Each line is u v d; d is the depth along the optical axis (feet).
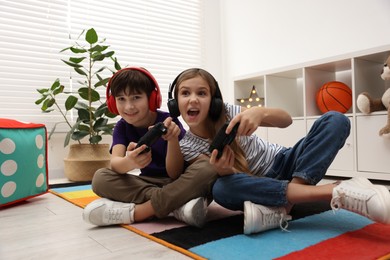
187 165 3.51
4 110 7.22
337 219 2.94
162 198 3.03
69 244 2.59
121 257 2.25
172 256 2.24
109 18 8.73
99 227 3.09
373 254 2.09
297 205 3.53
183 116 3.01
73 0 8.15
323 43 7.54
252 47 9.47
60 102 7.80
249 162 3.25
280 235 2.55
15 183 4.17
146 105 3.60
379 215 2.22
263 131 7.22
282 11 8.49
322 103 6.40
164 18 9.72
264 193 2.68
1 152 4.01
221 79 10.69
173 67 9.84
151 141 2.97
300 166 2.73
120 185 3.27
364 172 5.56
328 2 7.41
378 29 6.57
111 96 3.67
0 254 2.40
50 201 4.52
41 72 7.63
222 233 2.67
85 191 5.28
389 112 5.09
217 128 3.14
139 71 3.60
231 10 10.26
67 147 7.88
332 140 2.71
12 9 7.35
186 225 3.00
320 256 2.08
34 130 4.64
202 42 10.43
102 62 8.50
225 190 2.87
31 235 2.87
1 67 7.18
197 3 10.43
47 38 7.74
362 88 5.90
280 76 7.63
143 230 2.87
